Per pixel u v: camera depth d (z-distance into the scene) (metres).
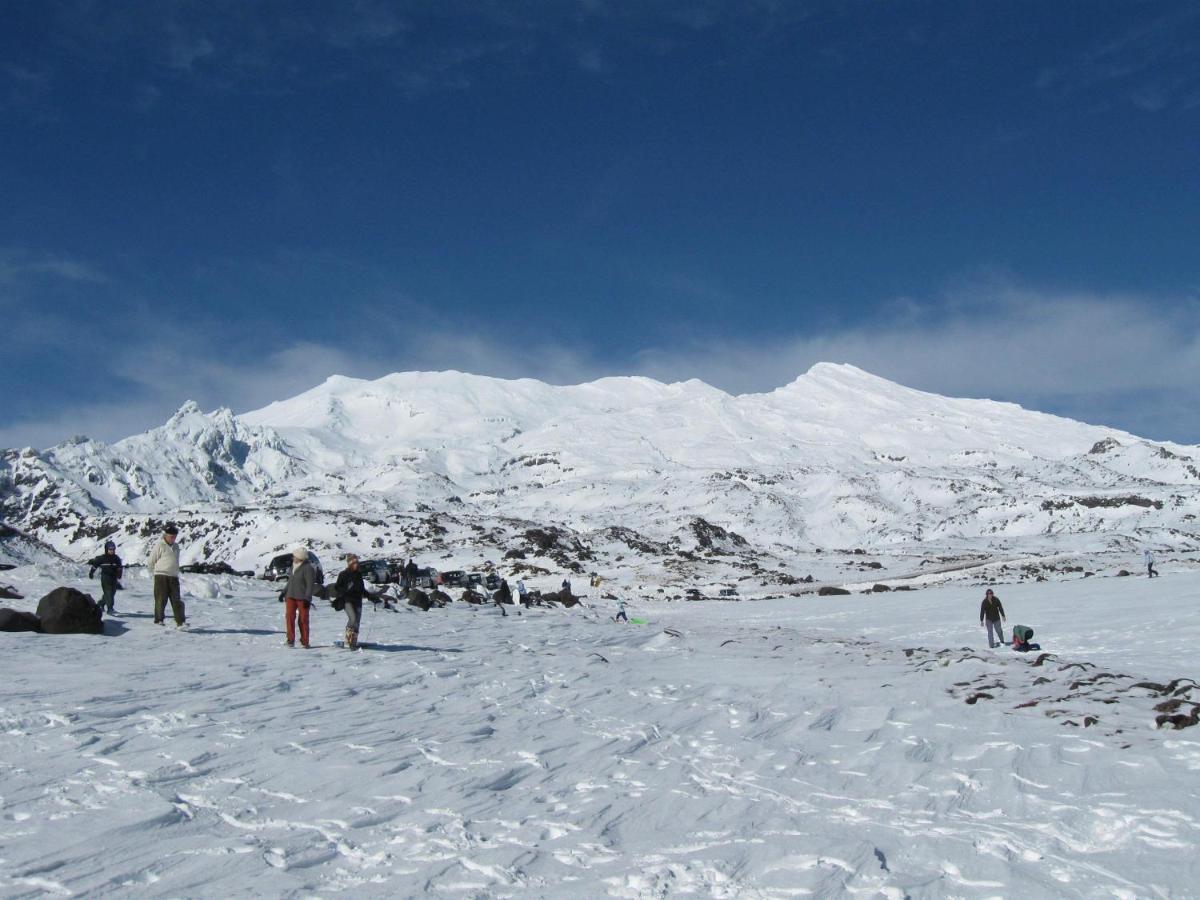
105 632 18.70
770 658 19.73
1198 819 6.87
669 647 23.16
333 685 13.55
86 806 7.13
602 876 6.07
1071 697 12.38
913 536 126.50
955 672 15.84
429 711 11.91
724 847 6.64
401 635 22.23
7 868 5.83
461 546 85.88
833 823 7.21
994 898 5.64
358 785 8.07
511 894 5.76
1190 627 25.14
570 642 23.42
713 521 134.38
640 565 84.81
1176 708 10.95
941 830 6.96
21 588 26.73
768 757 9.50
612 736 10.62
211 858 6.17
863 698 13.14
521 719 11.67
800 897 5.70
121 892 5.55
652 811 7.59
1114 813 7.09
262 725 10.29
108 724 9.94
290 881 5.82
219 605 26.50
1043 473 172.62
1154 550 98.12
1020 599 42.25
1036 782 8.11
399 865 6.21
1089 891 5.74
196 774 8.19
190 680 13.11
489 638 23.17
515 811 7.50
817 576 83.25
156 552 19.72
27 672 13.04
